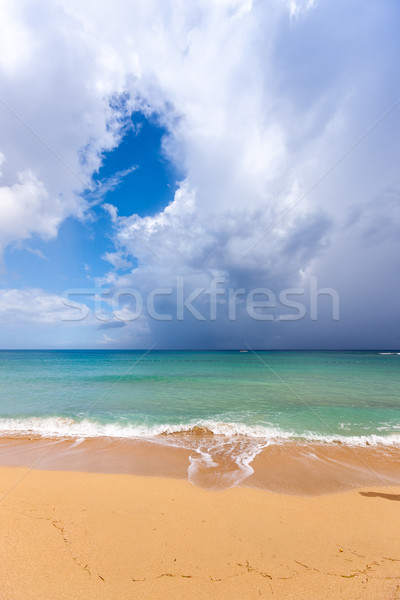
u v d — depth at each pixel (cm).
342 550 311
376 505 414
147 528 346
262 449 654
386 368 2756
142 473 522
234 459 595
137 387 1504
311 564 287
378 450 648
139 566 279
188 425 826
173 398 1229
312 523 365
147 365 2988
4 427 821
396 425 844
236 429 795
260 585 258
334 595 248
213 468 548
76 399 1186
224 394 1318
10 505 396
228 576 268
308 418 914
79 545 309
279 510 397
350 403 1134
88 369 2464
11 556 289
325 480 499
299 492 454
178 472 528
